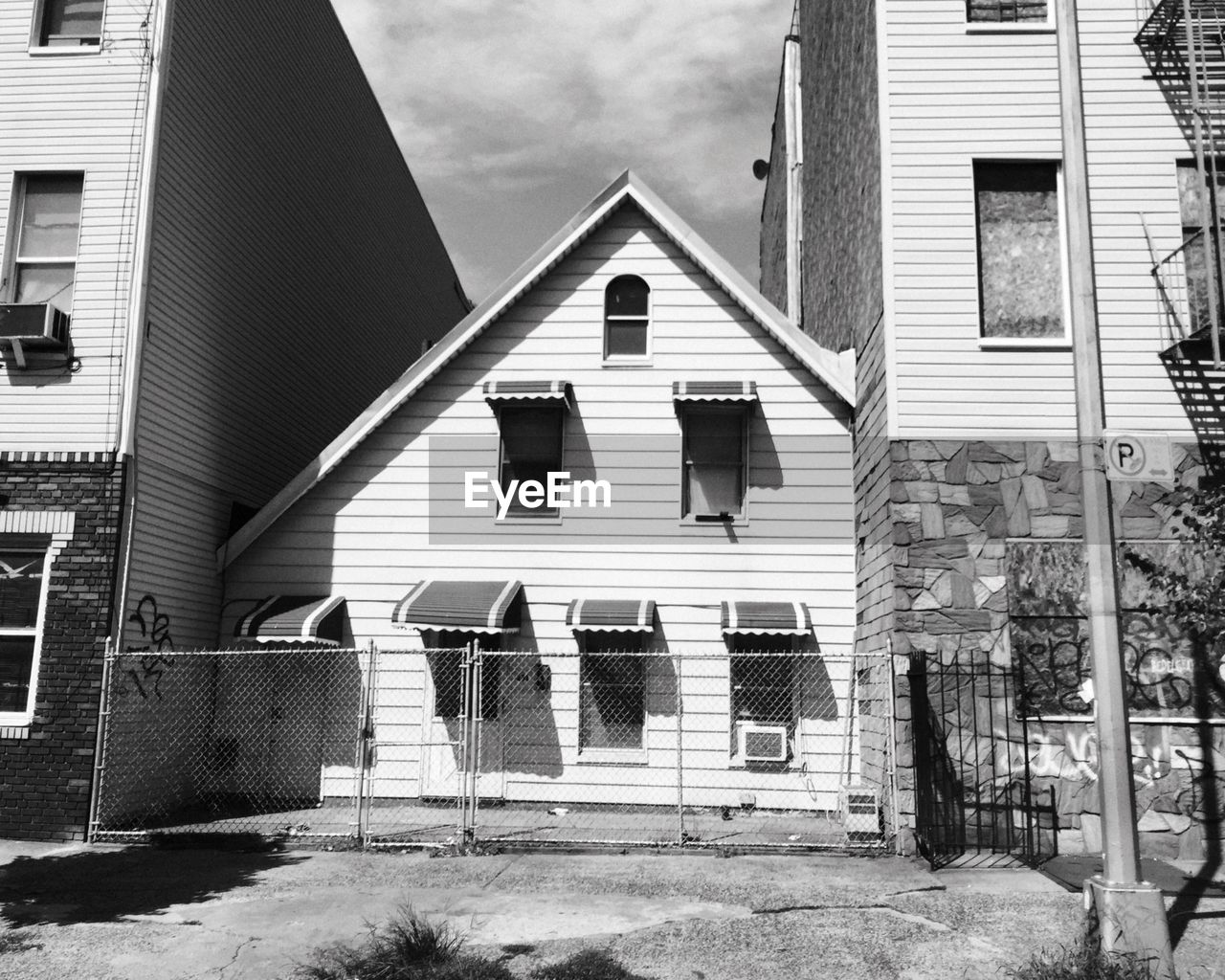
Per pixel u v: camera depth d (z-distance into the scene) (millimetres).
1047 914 8148
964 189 11344
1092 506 7445
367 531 13789
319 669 13594
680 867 9688
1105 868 7082
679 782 10578
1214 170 10070
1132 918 6805
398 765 13312
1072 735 10367
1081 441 7559
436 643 13500
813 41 18422
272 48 15828
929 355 11117
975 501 10836
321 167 18141
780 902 8492
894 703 10469
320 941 7586
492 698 13312
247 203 15008
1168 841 10156
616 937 7609
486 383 13789
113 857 10266
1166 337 10977
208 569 13672
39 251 12273
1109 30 11484
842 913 8172
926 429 11000
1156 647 10484
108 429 11711
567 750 13109
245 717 13578
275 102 16016
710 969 7016
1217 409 10844
